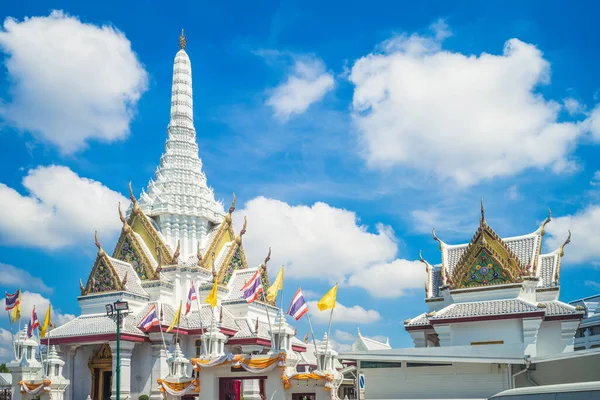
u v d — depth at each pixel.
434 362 52.00
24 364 67.06
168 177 92.31
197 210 89.81
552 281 65.44
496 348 52.31
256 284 61.69
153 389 71.06
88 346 76.62
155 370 71.62
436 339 70.62
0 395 78.06
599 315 109.69
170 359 59.12
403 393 52.97
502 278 61.31
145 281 80.56
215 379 53.50
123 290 76.38
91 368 75.44
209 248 86.62
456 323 59.28
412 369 53.19
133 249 83.00
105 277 78.06
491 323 58.34
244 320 79.38
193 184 92.12
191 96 100.31
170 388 55.19
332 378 48.72
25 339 68.56
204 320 77.31
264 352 77.81
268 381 50.88
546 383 50.75
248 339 75.75
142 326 71.56
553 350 59.34
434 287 69.38
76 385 74.69
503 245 61.97
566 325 59.22
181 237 87.94
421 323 64.31
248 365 51.12
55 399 63.22
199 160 96.94
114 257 84.00
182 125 97.31
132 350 73.00
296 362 52.47
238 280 86.06
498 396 33.94
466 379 51.59
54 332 74.12
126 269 80.50
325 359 51.44
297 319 53.00
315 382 49.38
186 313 73.88
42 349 76.50
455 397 51.47
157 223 89.00
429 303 67.81
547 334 59.91
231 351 77.56
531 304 57.53
